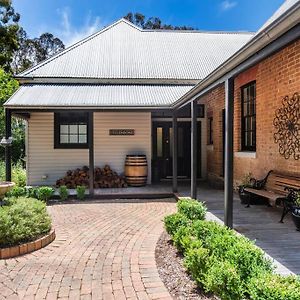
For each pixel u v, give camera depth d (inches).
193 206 220.5
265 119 322.3
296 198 239.5
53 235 219.5
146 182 467.5
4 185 249.8
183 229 181.9
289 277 101.7
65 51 553.6
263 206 307.3
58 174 473.4
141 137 480.4
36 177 470.3
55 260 180.1
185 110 513.7
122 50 570.9
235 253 128.5
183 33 639.1
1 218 194.4
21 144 669.3
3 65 1026.1
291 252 179.8
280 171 294.4
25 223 202.7
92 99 408.2
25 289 145.2
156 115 509.0
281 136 291.7
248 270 118.6
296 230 223.6
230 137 220.7
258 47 164.2
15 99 395.5
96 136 474.9
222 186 429.1
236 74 207.0
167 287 143.5
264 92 323.9
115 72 502.9
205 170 522.6
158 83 496.1
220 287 114.1
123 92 449.7
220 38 625.6
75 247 201.8
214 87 249.8
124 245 203.6
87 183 447.8
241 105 386.0
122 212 307.1
